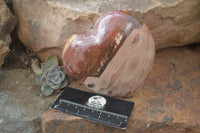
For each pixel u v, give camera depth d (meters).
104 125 0.32
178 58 0.45
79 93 0.36
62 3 0.38
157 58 0.44
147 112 0.34
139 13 0.37
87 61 0.32
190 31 0.42
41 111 0.37
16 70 0.43
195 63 0.43
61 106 0.34
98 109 0.33
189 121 0.33
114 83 0.33
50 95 0.39
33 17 0.41
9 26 0.40
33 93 0.39
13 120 0.36
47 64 0.40
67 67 0.33
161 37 0.42
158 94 0.37
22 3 0.41
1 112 0.36
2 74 0.42
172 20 0.39
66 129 0.33
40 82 0.39
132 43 0.31
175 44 0.45
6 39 0.40
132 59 0.31
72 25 0.38
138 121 0.33
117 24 0.31
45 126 0.33
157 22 0.39
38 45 0.42
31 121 0.36
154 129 0.33
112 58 0.31
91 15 0.37
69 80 0.39
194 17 0.40
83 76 0.33
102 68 0.32
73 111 0.33
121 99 0.35
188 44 0.48
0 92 0.39
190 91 0.38
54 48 0.41
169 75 0.41
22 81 0.41
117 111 0.33
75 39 0.33
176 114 0.34
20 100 0.38
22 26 0.43
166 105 0.35
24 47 0.45
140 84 0.34
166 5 0.37
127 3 0.37
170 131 0.33
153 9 0.37
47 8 0.39
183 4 0.37
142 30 0.32
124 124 0.31
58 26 0.39
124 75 0.32
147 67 0.33
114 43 0.31
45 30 0.40
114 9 0.37
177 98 0.36
